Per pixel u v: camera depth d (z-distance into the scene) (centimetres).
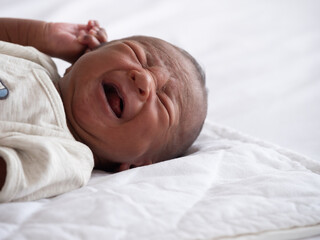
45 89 95
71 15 189
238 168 99
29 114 90
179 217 75
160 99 106
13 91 90
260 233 77
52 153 80
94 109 101
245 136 126
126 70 104
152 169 95
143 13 202
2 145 81
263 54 201
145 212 75
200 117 118
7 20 136
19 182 75
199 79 118
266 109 169
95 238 67
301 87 185
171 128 110
